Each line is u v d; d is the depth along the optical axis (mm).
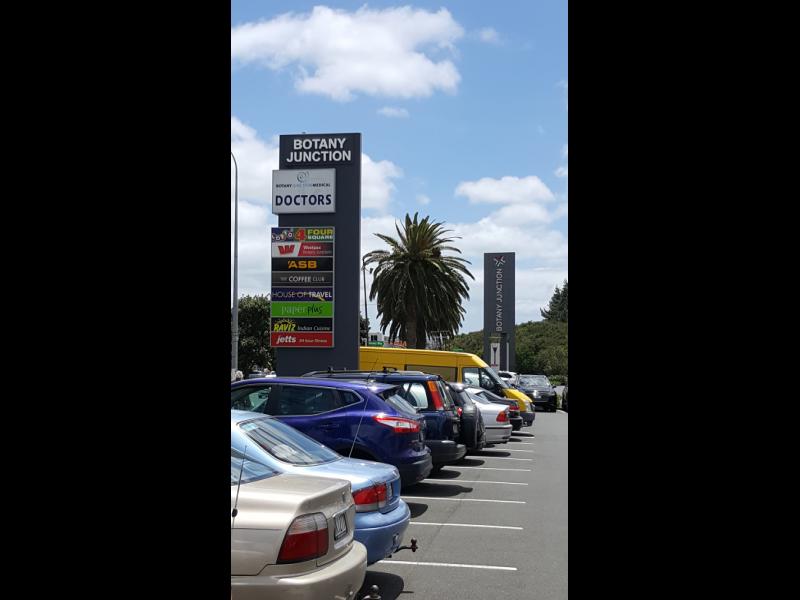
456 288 36688
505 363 57562
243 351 57969
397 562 7715
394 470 6551
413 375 12648
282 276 31438
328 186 31297
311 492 4406
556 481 13641
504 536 8984
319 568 4281
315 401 9031
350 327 31094
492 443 18312
